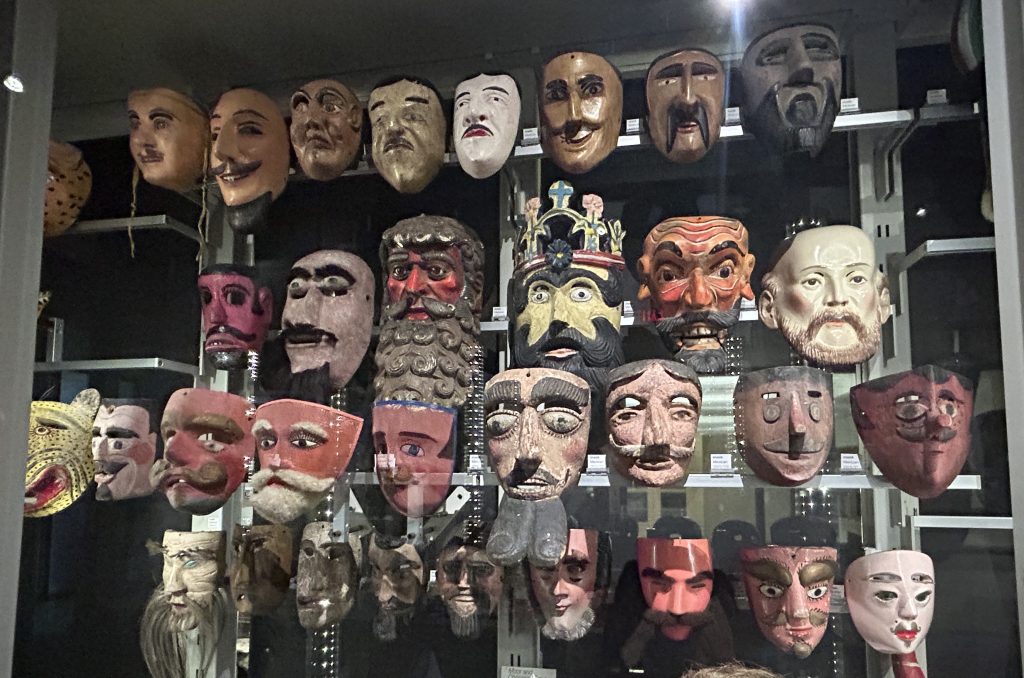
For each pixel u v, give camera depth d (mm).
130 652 1831
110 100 1910
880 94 1750
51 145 1765
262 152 1804
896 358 1733
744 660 1613
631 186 1900
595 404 1621
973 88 1525
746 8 1735
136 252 2047
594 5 1722
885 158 1808
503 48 1895
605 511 1653
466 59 1923
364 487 1675
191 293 2006
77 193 1890
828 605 1550
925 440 1469
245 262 1956
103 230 1985
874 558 1527
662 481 1521
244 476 1704
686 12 1746
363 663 1730
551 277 1631
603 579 1634
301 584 1621
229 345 1751
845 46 1777
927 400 1473
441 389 1642
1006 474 1456
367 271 1788
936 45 1745
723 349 1691
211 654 1779
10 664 1326
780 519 1652
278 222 1961
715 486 1616
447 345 1677
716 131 1702
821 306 1601
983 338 1549
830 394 1564
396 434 1583
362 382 1781
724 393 1663
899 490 1608
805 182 1855
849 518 1651
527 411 1515
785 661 1604
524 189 1881
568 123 1682
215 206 1956
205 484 1654
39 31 1435
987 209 1507
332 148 1768
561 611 1567
